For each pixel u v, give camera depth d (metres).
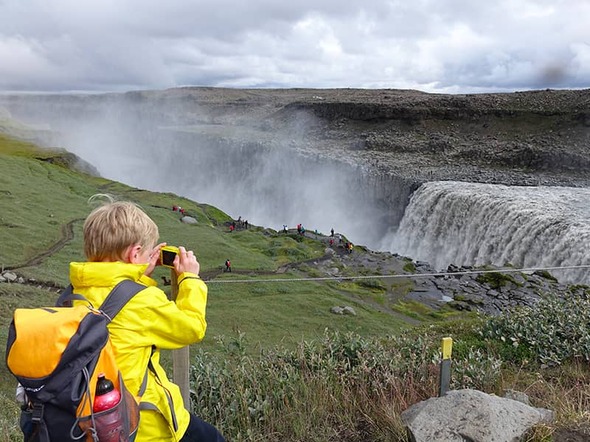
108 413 2.25
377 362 7.38
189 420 3.12
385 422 5.36
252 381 6.29
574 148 82.00
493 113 109.81
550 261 41.28
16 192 51.84
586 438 4.64
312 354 7.21
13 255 34.41
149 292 2.67
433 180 72.12
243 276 37.28
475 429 4.50
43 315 2.25
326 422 5.56
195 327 2.75
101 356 2.33
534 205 47.94
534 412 4.85
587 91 113.88
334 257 45.72
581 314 9.75
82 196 58.00
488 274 37.28
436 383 6.77
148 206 58.44
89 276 2.62
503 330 10.04
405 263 44.16
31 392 2.17
